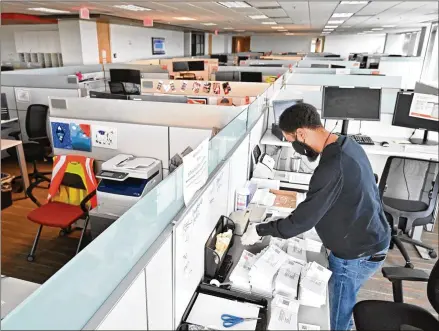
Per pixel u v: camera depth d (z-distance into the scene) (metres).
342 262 1.65
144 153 2.70
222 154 1.84
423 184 2.83
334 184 1.42
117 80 6.30
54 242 3.09
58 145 2.89
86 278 0.80
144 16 9.09
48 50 10.04
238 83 4.40
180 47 15.46
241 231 1.92
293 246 1.81
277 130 3.22
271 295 1.49
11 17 8.45
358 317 1.68
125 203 2.23
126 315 0.93
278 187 2.60
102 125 2.71
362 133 3.66
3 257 2.86
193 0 5.93
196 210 1.41
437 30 9.59
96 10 7.73
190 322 1.31
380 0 5.71
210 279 1.59
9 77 5.08
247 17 9.34
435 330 1.61
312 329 1.30
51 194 2.76
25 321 0.64
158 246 1.08
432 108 3.23
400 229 2.96
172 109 2.68
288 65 8.03
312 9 7.32
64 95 4.96
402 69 9.75
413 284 2.70
